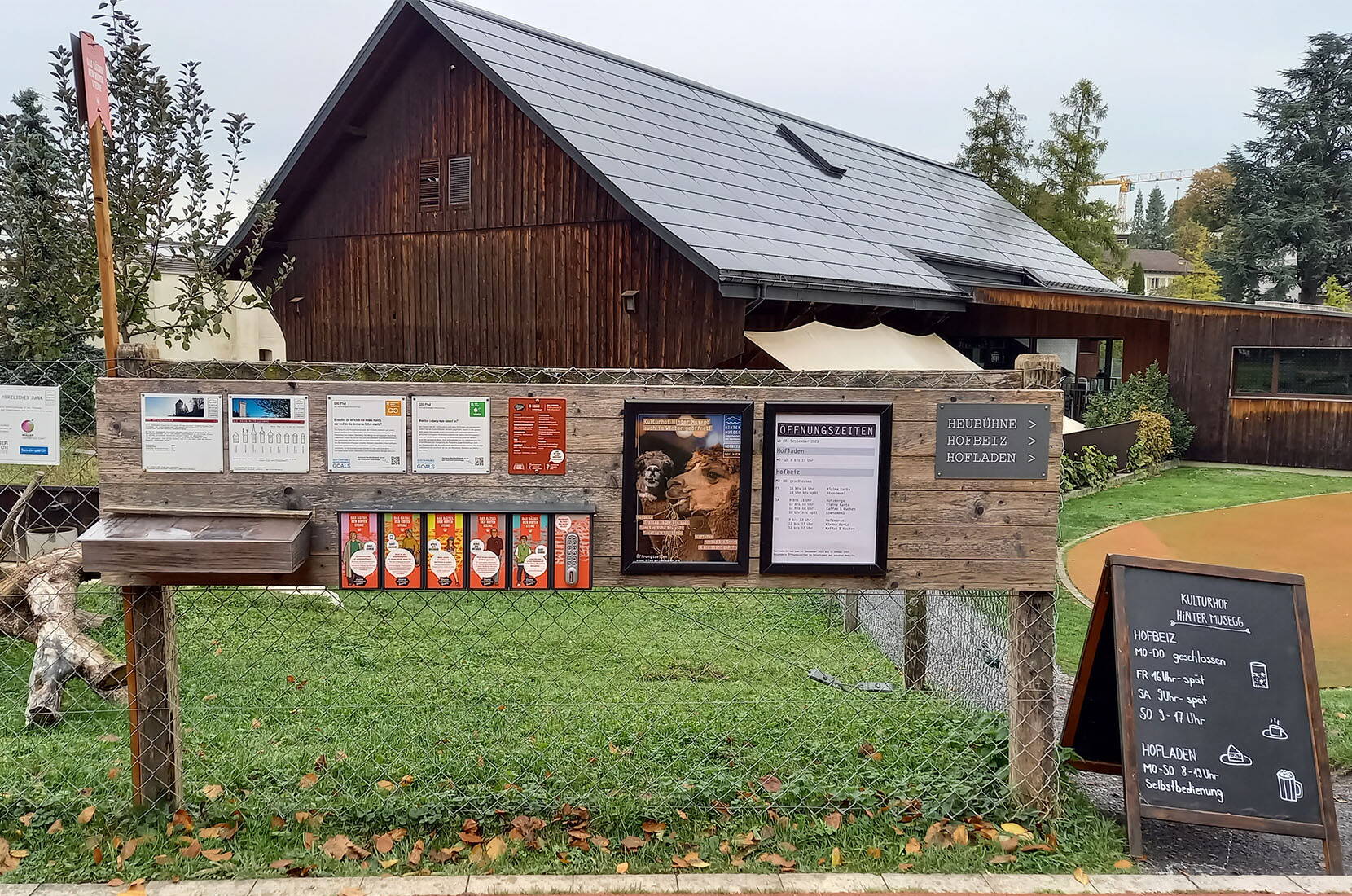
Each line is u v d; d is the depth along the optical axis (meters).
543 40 16.41
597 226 13.35
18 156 8.58
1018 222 27.02
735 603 8.62
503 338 14.34
